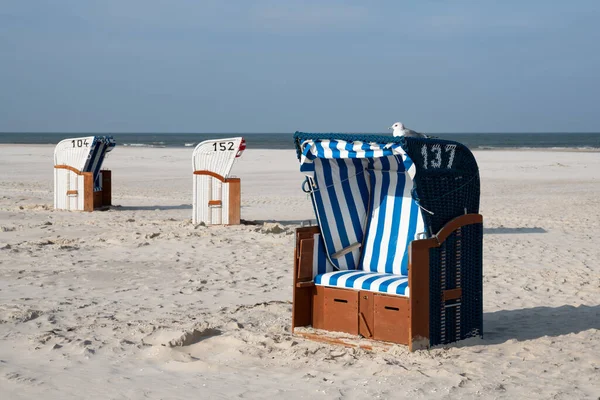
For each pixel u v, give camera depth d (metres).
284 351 5.93
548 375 5.25
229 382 5.19
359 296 6.07
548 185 25.69
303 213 17.81
